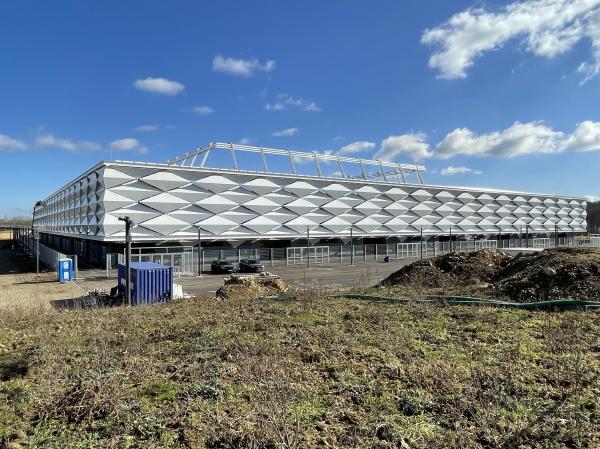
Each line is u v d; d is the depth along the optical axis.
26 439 5.34
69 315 14.20
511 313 11.16
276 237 50.12
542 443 4.71
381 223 59.62
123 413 5.82
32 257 52.34
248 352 8.07
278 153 52.59
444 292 14.55
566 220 90.31
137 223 41.25
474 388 6.15
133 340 9.88
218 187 47.03
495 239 76.44
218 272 38.06
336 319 11.22
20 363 8.48
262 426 5.13
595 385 6.23
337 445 4.80
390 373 6.92
